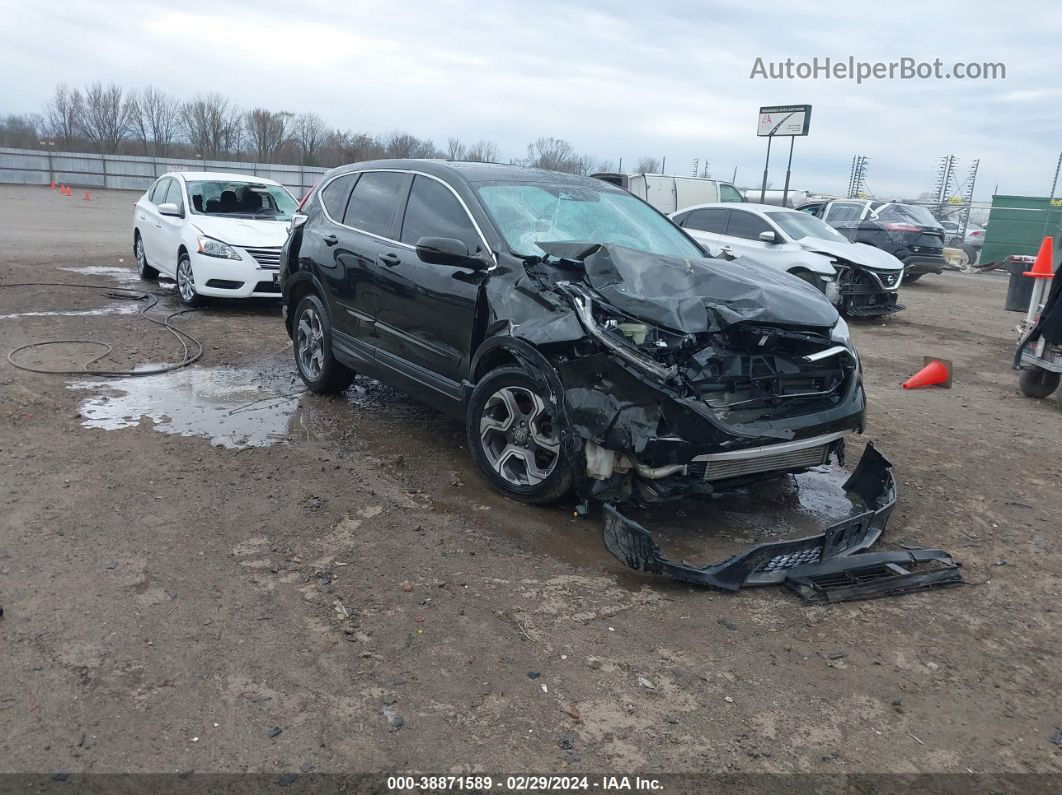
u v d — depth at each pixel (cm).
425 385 519
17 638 309
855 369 457
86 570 363
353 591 360
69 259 1387
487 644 326
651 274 426
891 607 376
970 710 304
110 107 5272
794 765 269
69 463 485
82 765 250
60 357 727
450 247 467
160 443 529
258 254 952
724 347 408
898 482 542
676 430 381
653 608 362
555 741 273
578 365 404
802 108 2266
